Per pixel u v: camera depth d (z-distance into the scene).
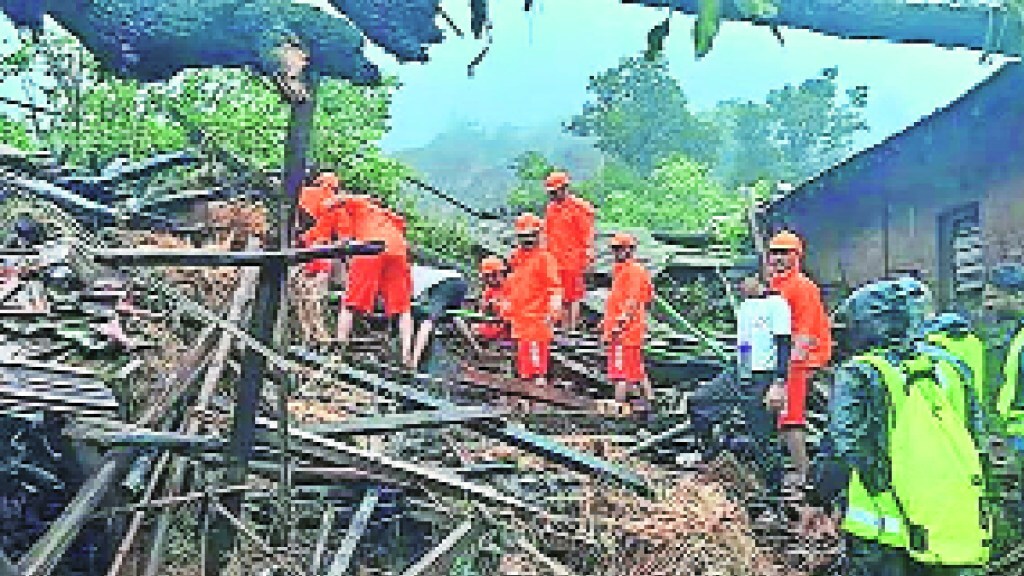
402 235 9.70
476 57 2.86
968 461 5.06
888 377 5.08
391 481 6.48
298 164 4.25
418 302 10.13
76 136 14.38
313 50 3.18
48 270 8.05
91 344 6.99
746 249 15.59
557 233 11.44
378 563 6.40
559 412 9.18
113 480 5.41
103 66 2.96
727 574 6.69
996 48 3.38
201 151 12.88
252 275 7.93
